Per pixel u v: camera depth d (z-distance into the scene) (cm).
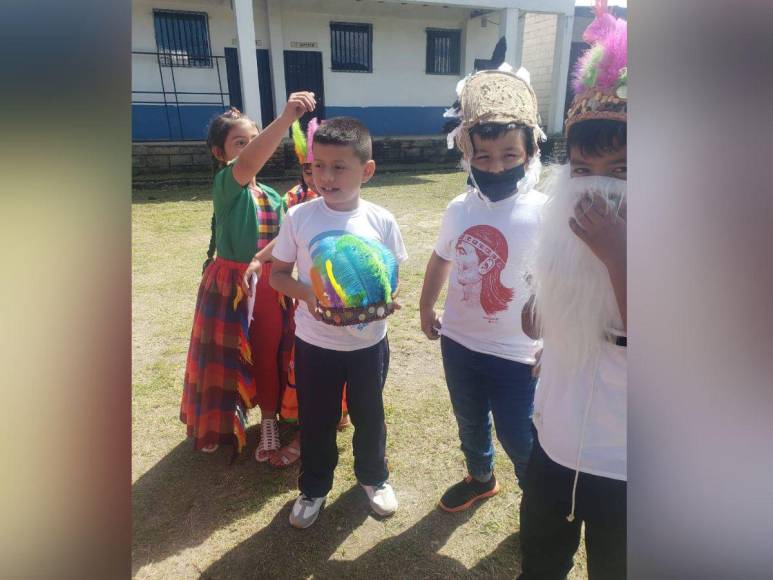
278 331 228
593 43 109
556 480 127
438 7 1394
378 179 1088
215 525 203
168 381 303
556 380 124
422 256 539
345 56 1388
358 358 184
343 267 164
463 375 179
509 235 162
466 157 168
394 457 238
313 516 200
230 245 213
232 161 205
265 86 1341
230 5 1230
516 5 1245
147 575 181
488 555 188
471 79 167
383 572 181
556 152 126
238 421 226
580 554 188
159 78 1211
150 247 574
